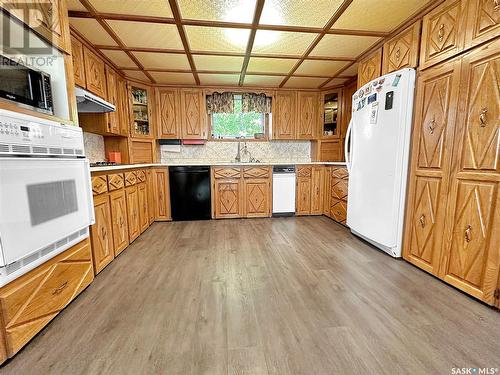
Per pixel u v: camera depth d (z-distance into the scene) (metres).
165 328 1.25
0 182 0.97
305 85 3.75
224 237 2.77
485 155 1.41
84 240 1.63
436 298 1.52
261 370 0.99
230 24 2.00
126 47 2.40
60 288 1.37
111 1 1.68
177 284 1.71
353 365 1.01
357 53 2.58
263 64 2.88
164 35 2.18
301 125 3.95
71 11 1.79
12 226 1.02
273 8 1.79
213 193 3.56
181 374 0.97
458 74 1.56
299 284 1.70
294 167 3.68
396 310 1.40
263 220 3.54
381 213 2.18
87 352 1.09
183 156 4.04
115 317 1.35
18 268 1.08
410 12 1.84
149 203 3.30
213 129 4.05
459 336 1.18
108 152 3.28
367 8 1.79
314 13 1.85
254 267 1.98
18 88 1.16
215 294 1.58
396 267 1.97
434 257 1.79
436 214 1.76
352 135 2.62
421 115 1.87
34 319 1.18
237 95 3.86
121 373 0.98
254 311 1.40
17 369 1.00
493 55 1.34
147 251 2.35
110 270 1.94
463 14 1.50
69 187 1.41
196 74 3.21
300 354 1.08
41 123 1.21
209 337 1.19
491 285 1.40
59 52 1.46
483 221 1.43
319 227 3.16
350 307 1.43
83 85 2.24
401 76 1.92
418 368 1.00
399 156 1.99
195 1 1.70
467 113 1.50
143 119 3.54
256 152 4.18
